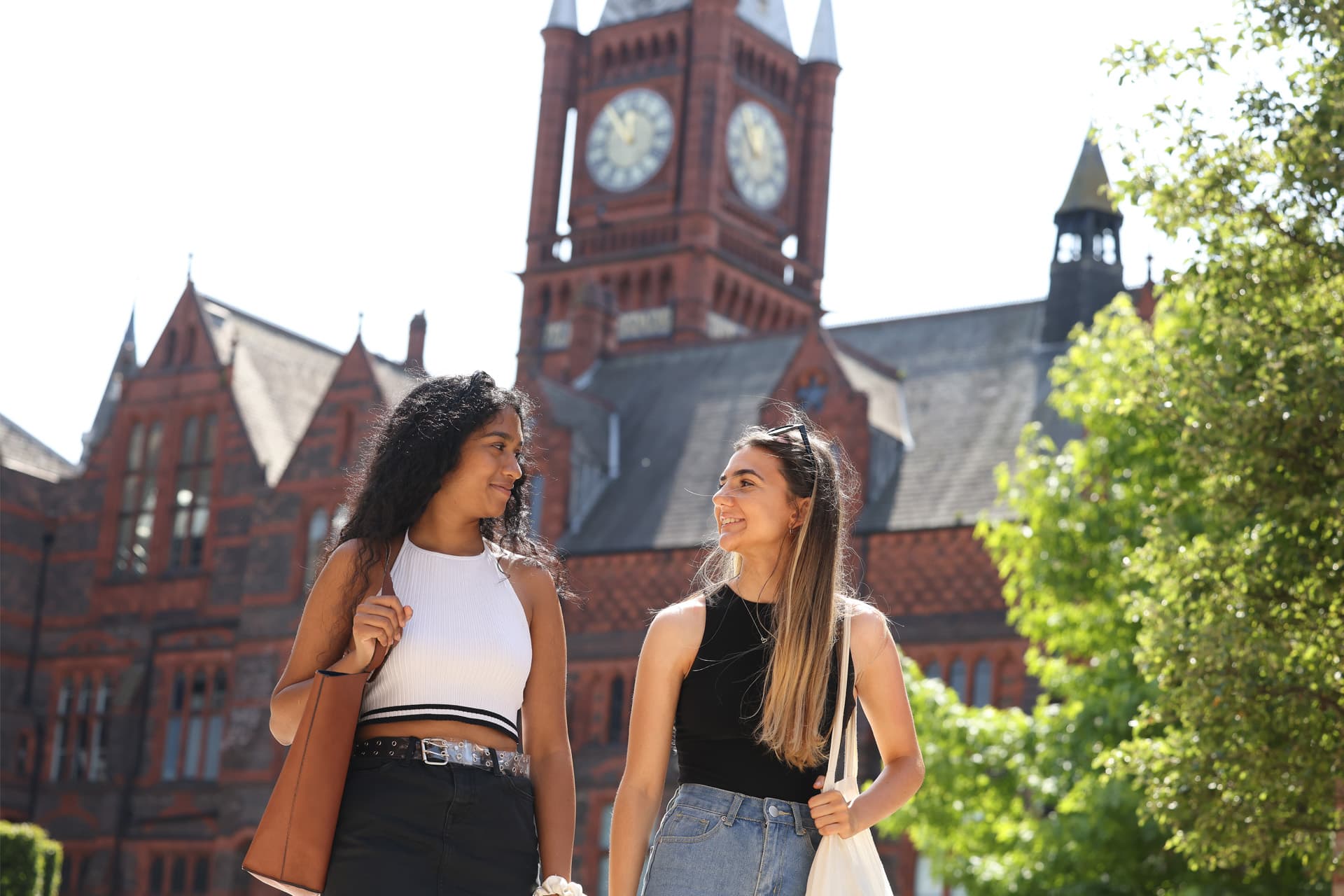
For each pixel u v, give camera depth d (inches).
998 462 1699.1
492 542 225.1
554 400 1867.6
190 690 1877.5
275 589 1838.1
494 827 201.8
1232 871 748.0
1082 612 838.5
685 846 209.8
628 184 2736.2
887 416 1803.6
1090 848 784.3
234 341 1950.1
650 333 2603.3
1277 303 552.4
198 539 1934.1
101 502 1987.0
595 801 1654.8
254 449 1914.4
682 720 215.8
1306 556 534.6
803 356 1768.0
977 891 871.7
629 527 1785.2
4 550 1964.8
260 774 1790.1
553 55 2832.2
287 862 192.7
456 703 204.7
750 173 2758.4
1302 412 512.7
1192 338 617.6
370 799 198.4
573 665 1705.2
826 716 214.2
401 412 216.7
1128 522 805.2
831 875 208.4
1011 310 1935.3
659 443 1907.0
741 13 2765.7
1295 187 534.3
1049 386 1802.4
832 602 216.2
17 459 2017.7
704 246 2600.9
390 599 199.6
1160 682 569.3
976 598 1558.8
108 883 1852.9
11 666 1956.2
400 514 211.3
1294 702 526.9
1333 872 559.2
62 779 1916.8
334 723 196.5
